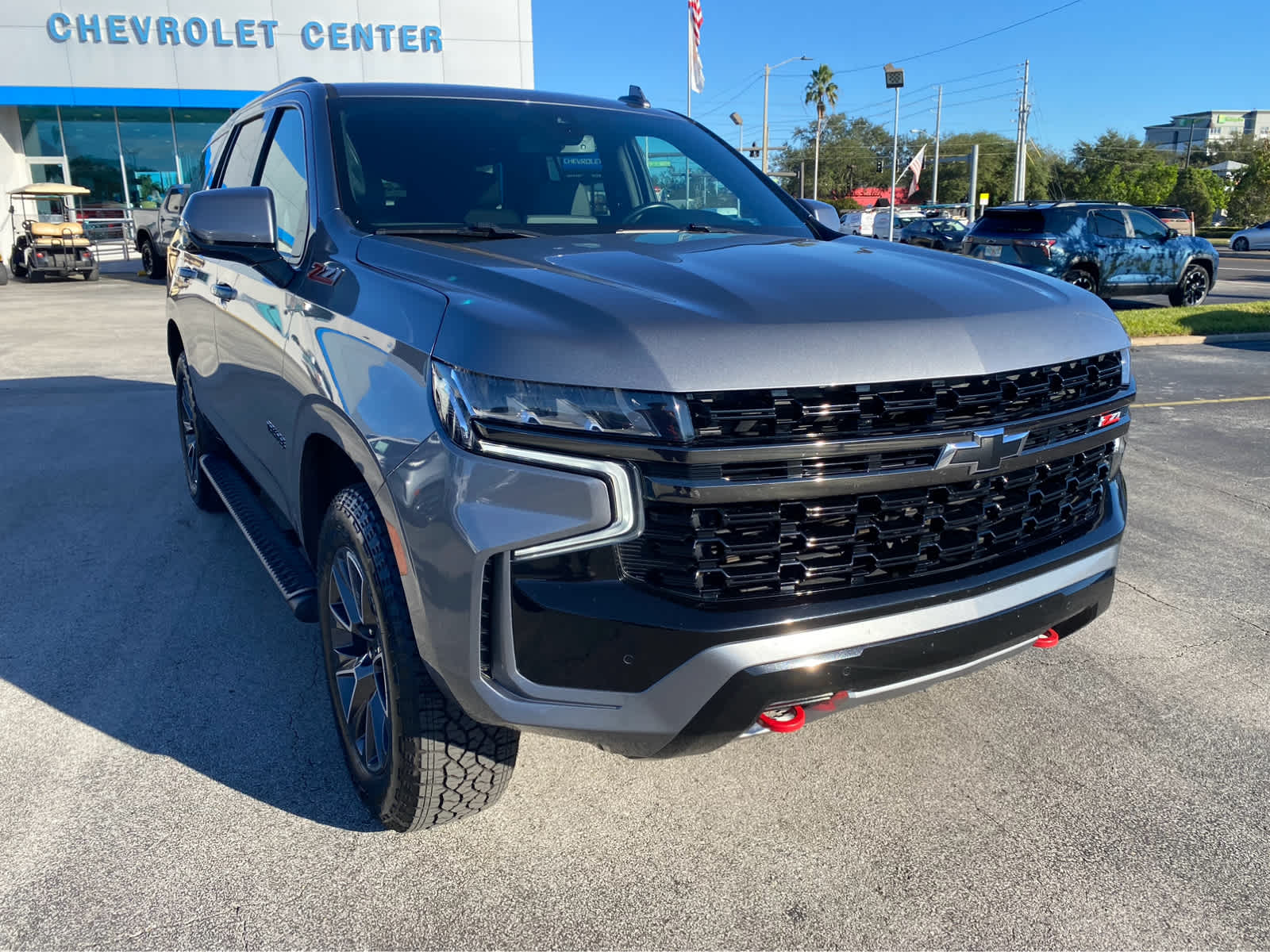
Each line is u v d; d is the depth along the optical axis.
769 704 1.89
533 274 2.08
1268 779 2.63
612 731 1.89
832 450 1.84
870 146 91.19
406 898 2.15
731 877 2.23
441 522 1.87
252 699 3.00
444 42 22.64
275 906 2.12
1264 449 6.30
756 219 3.24
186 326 4.23
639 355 1.79
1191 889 2.20
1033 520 2.20
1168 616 3.72
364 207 2.76
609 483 1.79
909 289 2.13
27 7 21.42
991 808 2.50
